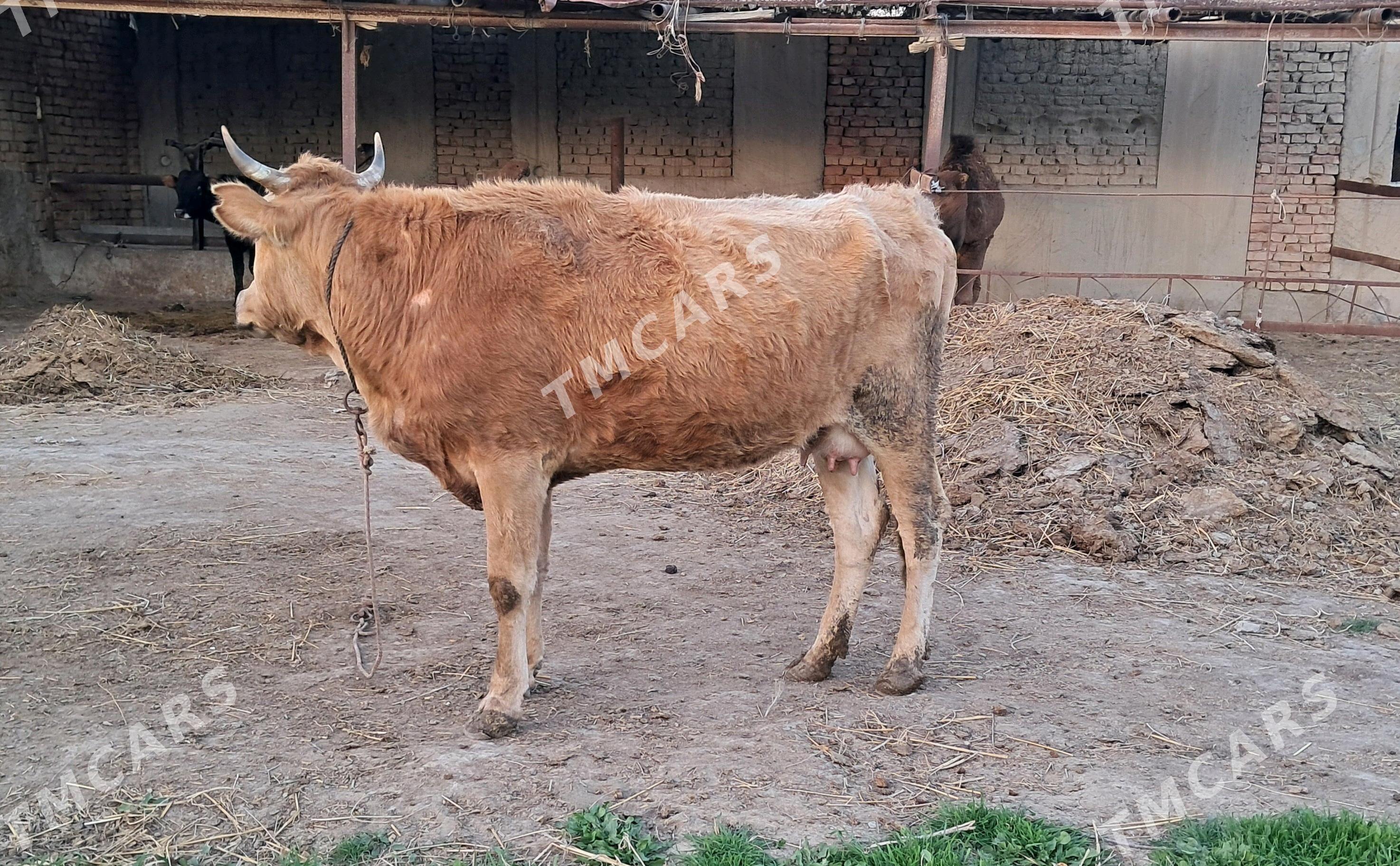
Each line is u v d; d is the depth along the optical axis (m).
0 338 12.47
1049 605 5.41
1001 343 8.05
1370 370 11.27
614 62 15.84
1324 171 14.61
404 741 3.88
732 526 6.77
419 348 3.83
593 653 4.76
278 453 8.01
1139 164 15.02
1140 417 7.08
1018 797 3.53
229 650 4.68
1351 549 6.13
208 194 15.45
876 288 4.18
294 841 3.27
